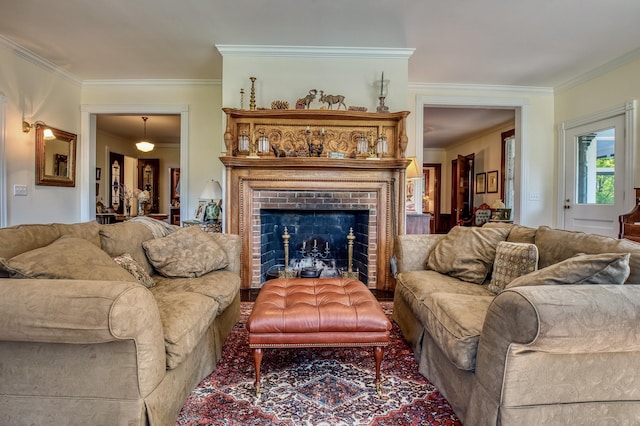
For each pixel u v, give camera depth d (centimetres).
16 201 362
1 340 120
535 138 480
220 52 363
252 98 350
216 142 461
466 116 609
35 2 278
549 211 480
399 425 148
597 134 412
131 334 119
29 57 375
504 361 121
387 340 168
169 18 304
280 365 201
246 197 356
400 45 355
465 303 169
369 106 371
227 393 171
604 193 402
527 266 183
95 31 327
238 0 275
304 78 368
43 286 119
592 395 123
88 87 461
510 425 120
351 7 285
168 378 141
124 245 219
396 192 359
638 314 113
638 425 126
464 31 324
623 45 348
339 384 181
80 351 125
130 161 901
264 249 379
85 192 462
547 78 443
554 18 298
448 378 163
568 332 110
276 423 149
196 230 259
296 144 365
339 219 418
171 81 457
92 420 125
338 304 179
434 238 270
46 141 404
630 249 146
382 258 364
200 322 166
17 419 127
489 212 686
